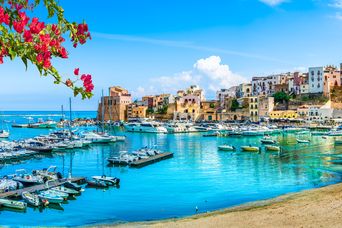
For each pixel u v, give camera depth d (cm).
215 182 5284
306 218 2827
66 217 3653
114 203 4166
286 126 15775
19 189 4581
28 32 550
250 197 4356
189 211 3831
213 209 3869
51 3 650
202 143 11244
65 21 663
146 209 3934
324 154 8094
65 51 604
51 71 596
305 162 7006
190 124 17525
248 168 6456
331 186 4359
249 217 3045
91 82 633
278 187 4872
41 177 5138
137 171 6266
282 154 8269
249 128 14262
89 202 4206
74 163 7319
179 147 10125
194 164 7000
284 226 2683
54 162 7512
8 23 545
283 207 3281
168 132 15688
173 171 6241
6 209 3891
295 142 10881
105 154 8744
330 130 13962
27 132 16450
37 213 3781
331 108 17388
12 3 618
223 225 2873
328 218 2758
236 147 9831
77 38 677
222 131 15188
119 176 5822
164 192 4703
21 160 7831
